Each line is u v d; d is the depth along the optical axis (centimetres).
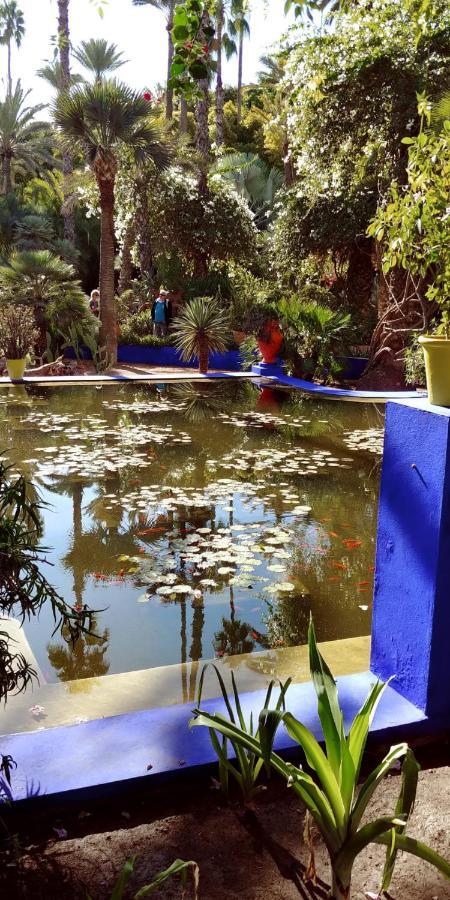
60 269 1388
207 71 294
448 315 238
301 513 521
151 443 740
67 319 1412
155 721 218
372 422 885
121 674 289
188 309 1331
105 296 1443
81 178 1841
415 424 215
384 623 239
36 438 749
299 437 787
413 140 246
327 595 382
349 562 430
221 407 981
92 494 553
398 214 249
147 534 469
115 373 1316
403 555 226
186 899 154
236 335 1462
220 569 414
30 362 1347
